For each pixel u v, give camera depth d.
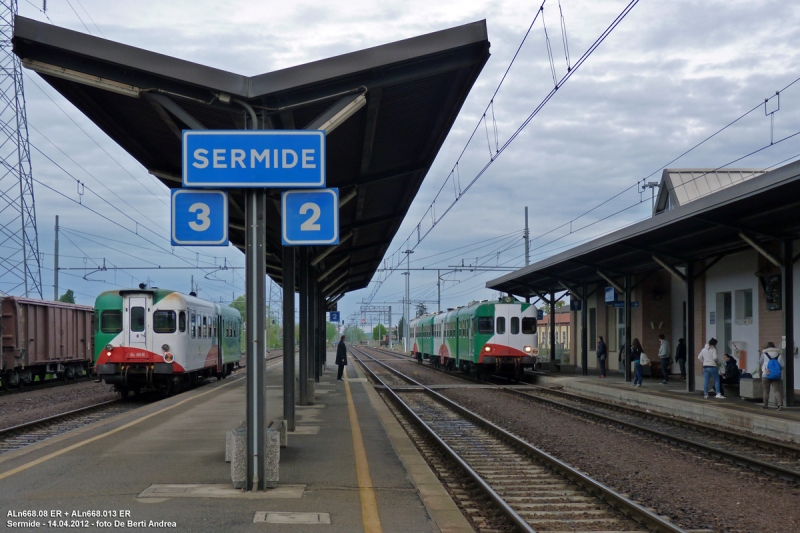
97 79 7.74
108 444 10.16
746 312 21.02
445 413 18.16
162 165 11.95
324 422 13.09
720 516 7.70
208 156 7.32
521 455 11.65
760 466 10.25
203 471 8.27
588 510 7.92
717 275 22.50
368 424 12.79
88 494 7.12
